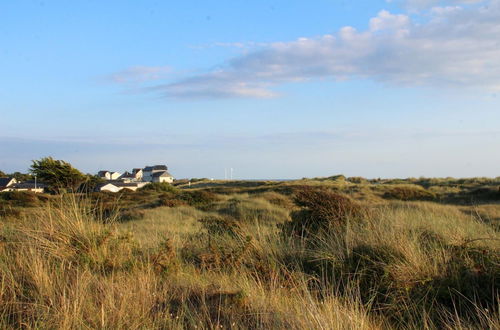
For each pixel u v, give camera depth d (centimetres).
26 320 366
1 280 448
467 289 457
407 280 470
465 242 557
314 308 368
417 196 2881
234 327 357
